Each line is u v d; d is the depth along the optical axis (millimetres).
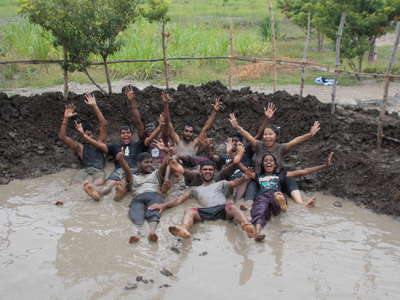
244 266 3359
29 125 5551
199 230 3908
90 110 5961
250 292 3055
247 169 4234
